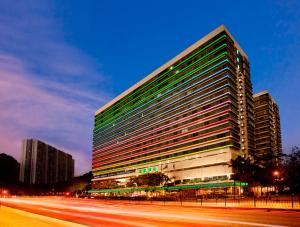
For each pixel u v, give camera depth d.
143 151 146.25
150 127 144.25
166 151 129.38
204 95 115.88
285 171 58.53
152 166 136.50
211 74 114.88
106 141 186.50
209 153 108.25
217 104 110.12
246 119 114.69
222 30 114.00
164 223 19.31
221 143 105.12
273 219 20.70
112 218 23.50
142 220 21.53
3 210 26.61
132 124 160.88
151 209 35.72
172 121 129.50
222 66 111.50
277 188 77.06
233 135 104.50
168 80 136.88
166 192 116.88
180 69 130.50
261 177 77.75
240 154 106.81
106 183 165.62
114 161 173.12
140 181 116.12
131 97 165.88
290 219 20.62
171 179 119.94
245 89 118.88
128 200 76.31
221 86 110.25
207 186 103.94
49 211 32.38
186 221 20.31
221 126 106.69
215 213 27.09
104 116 194.50
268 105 162.00
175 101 130.00
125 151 163.25
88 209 36.50
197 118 116.75
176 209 35.16
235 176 84.62
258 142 160.88
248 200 53.00
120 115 174.88
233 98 109.81
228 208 34.72
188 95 123.31
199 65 120.81
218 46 114.38
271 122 162.75
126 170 159.00
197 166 111.62
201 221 20.12
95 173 194.25
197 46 123.25
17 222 17.31
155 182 111.75
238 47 121.50
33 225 15.91
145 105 151.50
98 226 18.00
